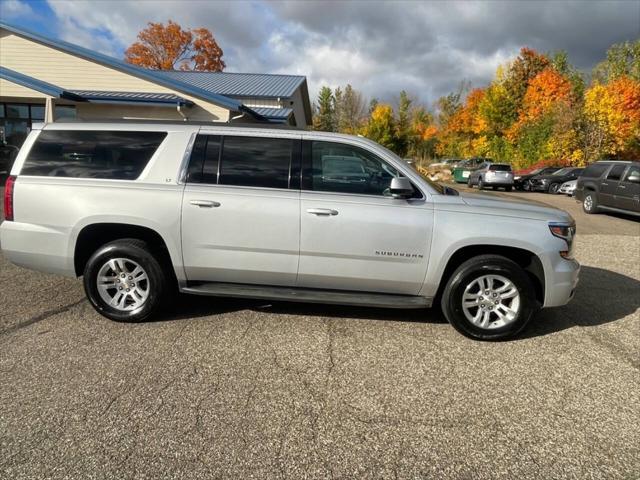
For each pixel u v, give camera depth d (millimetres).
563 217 4160
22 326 4078
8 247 4242
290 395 3080
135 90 16391
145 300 4176
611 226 11875
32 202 4168
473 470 2428
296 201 4004
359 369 3477
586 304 5246
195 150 4156
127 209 4055
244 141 4160
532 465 2479
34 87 14273
